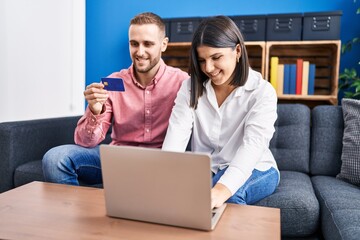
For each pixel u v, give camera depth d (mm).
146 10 2967
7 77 2367
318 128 1697
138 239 729
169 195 774
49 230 763
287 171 1664
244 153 1088
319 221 1210
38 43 2635
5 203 934
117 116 1601
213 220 805
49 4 2721
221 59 1116
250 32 2424
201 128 1359
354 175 1471
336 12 2271
